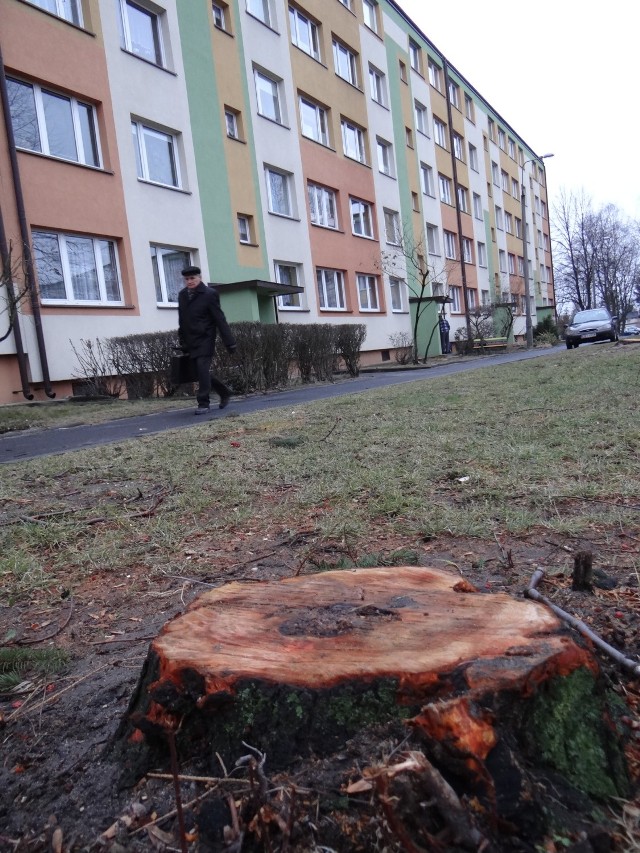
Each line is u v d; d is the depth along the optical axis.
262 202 17.94
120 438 6.65
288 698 1.25
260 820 1.14
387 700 1.22
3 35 11.15
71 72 12.36
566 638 1.30
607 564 2.49
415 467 4.18
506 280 43.00
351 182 22.81
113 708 1.75
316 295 20.41
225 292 15.68
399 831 1.00
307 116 20.86
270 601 1.58
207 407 8.49
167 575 2.77
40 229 11.76
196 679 1.32
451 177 33.06
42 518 3.64
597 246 62.78
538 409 6.18
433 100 31.03
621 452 4.14
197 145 15.55
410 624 1.40
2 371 10.96
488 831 1.06
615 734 1.29
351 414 6.77
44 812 1.37
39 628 2.37
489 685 1.16
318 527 3.18
